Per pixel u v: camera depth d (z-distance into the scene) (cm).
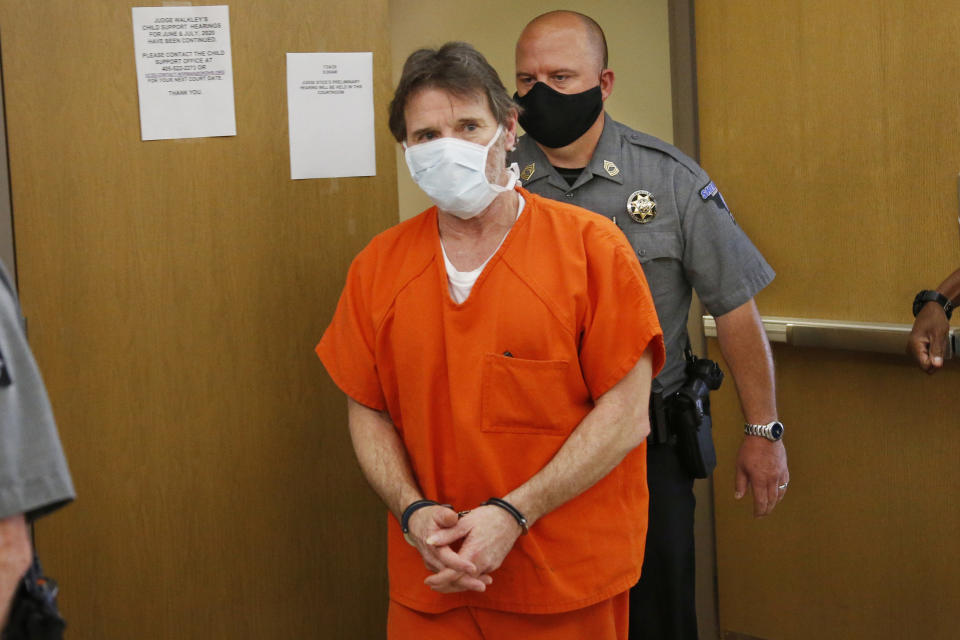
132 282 212
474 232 164
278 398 222
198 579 220
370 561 232
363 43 219
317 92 217
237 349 218
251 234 217
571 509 161
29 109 204
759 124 259
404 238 171
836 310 249
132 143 209
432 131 159
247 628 224
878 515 250
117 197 209
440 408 163
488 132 160
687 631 214
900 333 232
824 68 244
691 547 214
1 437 106
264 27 213
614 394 159
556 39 204
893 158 235
